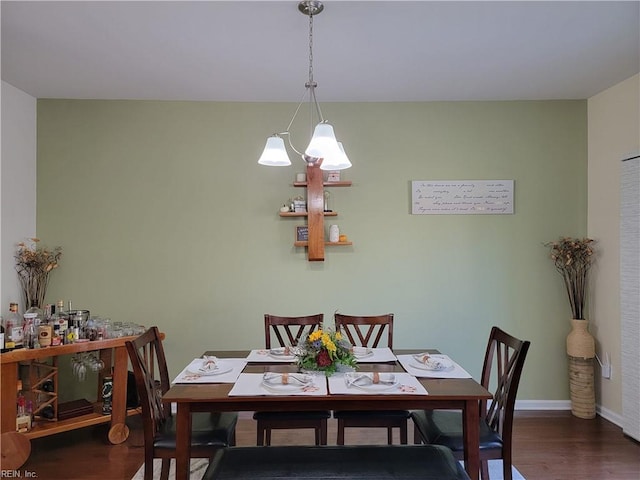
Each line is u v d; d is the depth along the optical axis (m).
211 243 3.56
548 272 3.62
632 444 2.96
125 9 2.17
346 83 3.19
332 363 2.19
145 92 3.37
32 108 3.45
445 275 3.61
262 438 2.44
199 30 2.38
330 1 2.11
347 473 1.39
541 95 3.50
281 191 3.59
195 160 3.56
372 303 3.60
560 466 2.67
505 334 2.28
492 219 3.62
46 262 3.38
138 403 3.14
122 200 3.53
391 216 3.61
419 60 2.80
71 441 3.02
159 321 3.54
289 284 3.58
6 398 2.54
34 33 2.40
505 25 2.35
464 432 1.92
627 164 3.12
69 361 3.51
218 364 2.32
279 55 2.70
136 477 2.54
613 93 3.30
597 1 2.12
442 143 3.61
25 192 3.37
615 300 3.27
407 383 2.02
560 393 3.61
